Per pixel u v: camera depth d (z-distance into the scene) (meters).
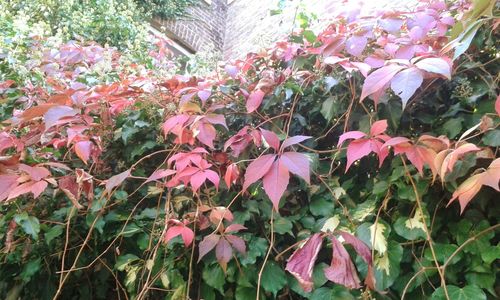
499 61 1.08
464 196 0.80
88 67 1.93
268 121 1.25
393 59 0.97
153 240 1.18
